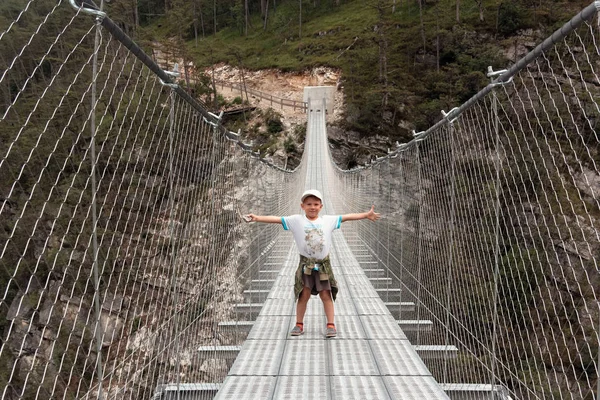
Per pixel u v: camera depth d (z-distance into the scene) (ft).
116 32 4.92
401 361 9.80
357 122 96.37
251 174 15.11
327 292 11.21
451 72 89.25
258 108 110.83
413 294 13.43
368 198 25.99
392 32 114.93
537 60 5.84
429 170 11.68
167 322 6.88
